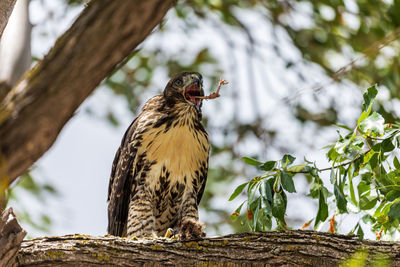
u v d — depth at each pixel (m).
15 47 5.68
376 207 8.70
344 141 7.97
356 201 8.41
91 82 3.49
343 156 8.34
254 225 8.29
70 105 3.49
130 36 3.41
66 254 7.23
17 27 5.82
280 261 7.37
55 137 3.58
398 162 8.12
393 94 15.65
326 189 8.46
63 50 3.48
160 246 7.53
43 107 3.47
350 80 16.41
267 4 17.05
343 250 7.29
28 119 3.48
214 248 7.53
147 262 7.42
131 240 7.57
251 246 7.49
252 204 8.61
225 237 7.63
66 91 3.46
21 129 3.48
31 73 3.60
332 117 16.06
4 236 6.25
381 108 14.70
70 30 3.51
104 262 7.32
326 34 16.91
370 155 8.20
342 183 8.23
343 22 16.50
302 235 7.50
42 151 3.57
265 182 8.35
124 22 3.37
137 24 3.39
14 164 3.56
